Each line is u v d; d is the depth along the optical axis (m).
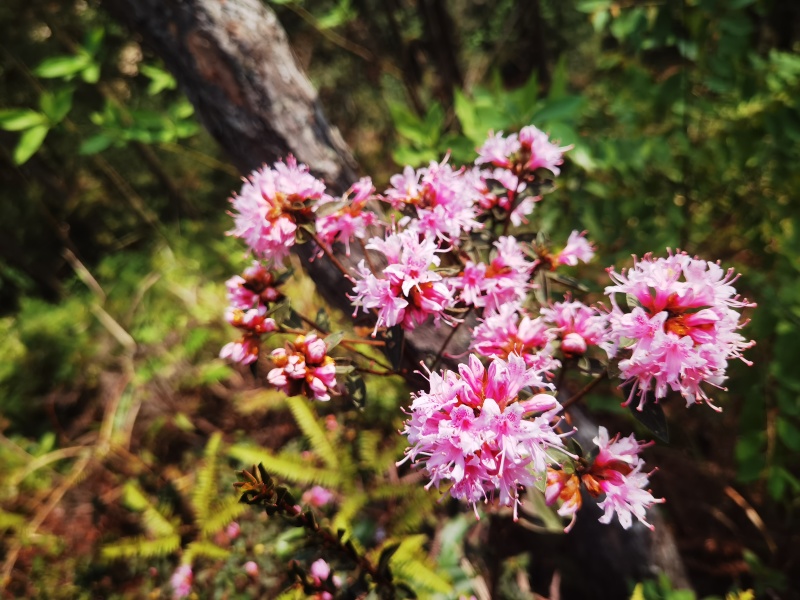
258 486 0.25
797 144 0.43
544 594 0.44
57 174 1.08
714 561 0.47
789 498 0.46
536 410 0.20
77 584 0.51
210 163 0.59
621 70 0.59
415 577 0.36
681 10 0.44
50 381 0.76
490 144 0.27
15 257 1.01
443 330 0.32
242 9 0.32
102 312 0.78
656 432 0.21
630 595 0.39
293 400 0.46
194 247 0.87
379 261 0.32
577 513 0.39
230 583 0.44
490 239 0.27
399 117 0.42
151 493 0.57
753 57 0.48
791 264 0.42
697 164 0.48
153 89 0.51
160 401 0.65
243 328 0.25
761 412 0.38
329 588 0.30
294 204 0.24
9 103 0.92
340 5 0.57
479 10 0.90
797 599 0.42
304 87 0.34
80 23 0.88
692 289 0.20
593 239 0.47
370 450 0.46
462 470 0.19
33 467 0.62
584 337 0.24
